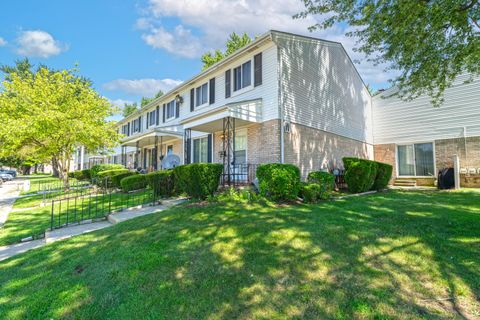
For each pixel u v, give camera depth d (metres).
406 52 6.84
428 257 3.42
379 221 5.10
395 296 2.65
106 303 2.93
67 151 14.13
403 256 3.48
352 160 9.81
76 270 3.82
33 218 8.01
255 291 2.88
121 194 11.12
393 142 14.63
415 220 5.12
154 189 8.98
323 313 2.47
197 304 2.74
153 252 4.00
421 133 13.42
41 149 14.09
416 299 2.61
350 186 9.75
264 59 9.87
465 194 8.85
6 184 23.81
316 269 3.25
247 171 10.04
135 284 3.21
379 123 15.30
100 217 7.28
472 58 6.71
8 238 6.04
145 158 20.66
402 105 14.30
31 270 4.01
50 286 3.41
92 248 4.57
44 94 13.01
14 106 12.41
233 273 3.26
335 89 12.45
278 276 3.14
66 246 4.88
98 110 14.73
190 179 7.69
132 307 2.81
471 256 3.39
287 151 9.35
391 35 6.60
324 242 4.03
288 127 9.49
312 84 10.94
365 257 3.50
